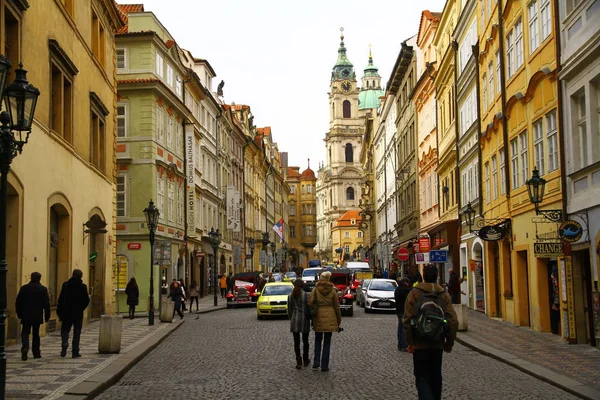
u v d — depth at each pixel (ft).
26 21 64.69
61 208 77.77
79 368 48.52
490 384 43.24
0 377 34.09
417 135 176.04
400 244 214.90
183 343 70.28
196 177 172.86
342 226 568.82
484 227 88.02
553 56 67.31
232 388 42.06
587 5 57.82
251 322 98.37
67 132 81.10
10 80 61.77
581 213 59.98
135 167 134.41
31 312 53.36
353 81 579.48
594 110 57.77
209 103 193.36
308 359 51.65
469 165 115.03
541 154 73.05
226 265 221.05
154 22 142.51
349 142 585.63
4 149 34.99
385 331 80.59
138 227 133.80
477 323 87.20
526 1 76.95
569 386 40.42
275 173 360.28
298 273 228.43
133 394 40.63
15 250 61.98
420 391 30.22
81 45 86.84
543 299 74.59
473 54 105.81
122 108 135.64
